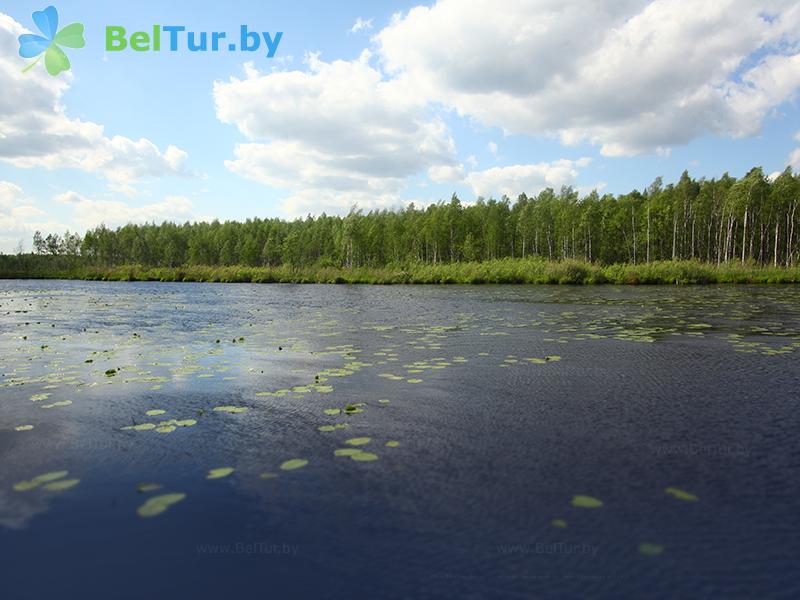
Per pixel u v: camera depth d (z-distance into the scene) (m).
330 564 2.48
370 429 4.52
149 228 103.81
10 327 12.90
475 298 23.14
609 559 2.49
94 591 2.29
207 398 5.62
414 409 5.12
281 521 2.90
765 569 2.40
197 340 10.26
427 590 2.27
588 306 17.78
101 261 88.31
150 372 7.05
